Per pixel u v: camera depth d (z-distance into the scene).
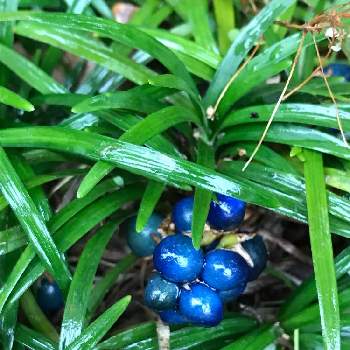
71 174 0.16
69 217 0.15
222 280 0.14
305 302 0.16
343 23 0.16
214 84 0.17
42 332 0.15
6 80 0.17
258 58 0.16
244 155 0.16
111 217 0.16
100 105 0.15
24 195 0.14
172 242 0.14
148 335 0.15
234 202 0.15
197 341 0.15
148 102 0.16
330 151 0.15
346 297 0.15
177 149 0.17
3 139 0.14
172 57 0.16
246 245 0.15
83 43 0.17
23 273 0.14
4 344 0.15
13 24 0.17
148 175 0.14
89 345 0.14
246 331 0.16
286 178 0.15
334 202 0.15
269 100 0.17
